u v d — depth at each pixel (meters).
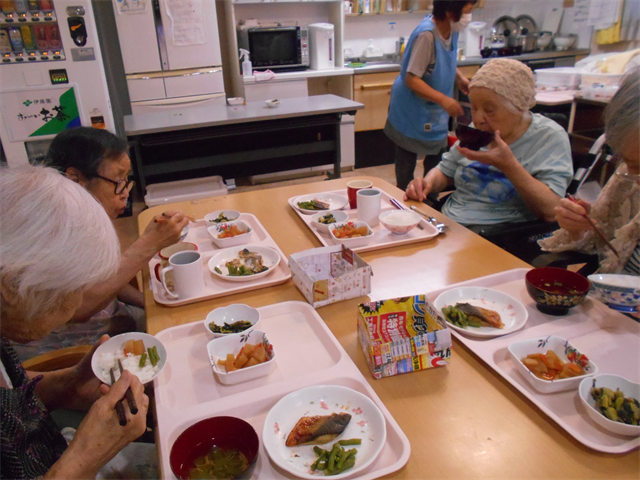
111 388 0.76
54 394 1.06
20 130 3.31
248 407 0.85
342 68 4.57
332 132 3.66
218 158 3.29
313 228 1.54
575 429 0.77
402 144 3.18
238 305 1.09
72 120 3.40
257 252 1.39
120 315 1.55
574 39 5.24
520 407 0.83
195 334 1.07
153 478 1.03
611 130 1.10
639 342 0.97
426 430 0.79
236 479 0.65
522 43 5.18
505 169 1.58
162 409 0.85
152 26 3.79
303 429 0.76
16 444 0.74
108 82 4.29
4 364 0.83
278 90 4.32
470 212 1.86
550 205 1.58
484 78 1.60
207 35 3.96
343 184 1.98
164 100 4.04
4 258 0.63
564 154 1.66
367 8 4.77
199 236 1.55
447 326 0.96
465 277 1.25
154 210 1.78
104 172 1.36
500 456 0.73
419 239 1.44
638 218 1.24
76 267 0.67
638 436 0.74
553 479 0.69
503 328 1.02
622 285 1.11
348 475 0.69
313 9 4.80
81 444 0.71
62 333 1.47
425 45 2.69
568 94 3.50
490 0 5.43
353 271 1.14
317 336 1.05
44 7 3.10
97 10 4.07
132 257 1.24
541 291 1.05
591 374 0.84
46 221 0.65
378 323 0.99
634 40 4.78
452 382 0.89
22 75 3.20
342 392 0.84
